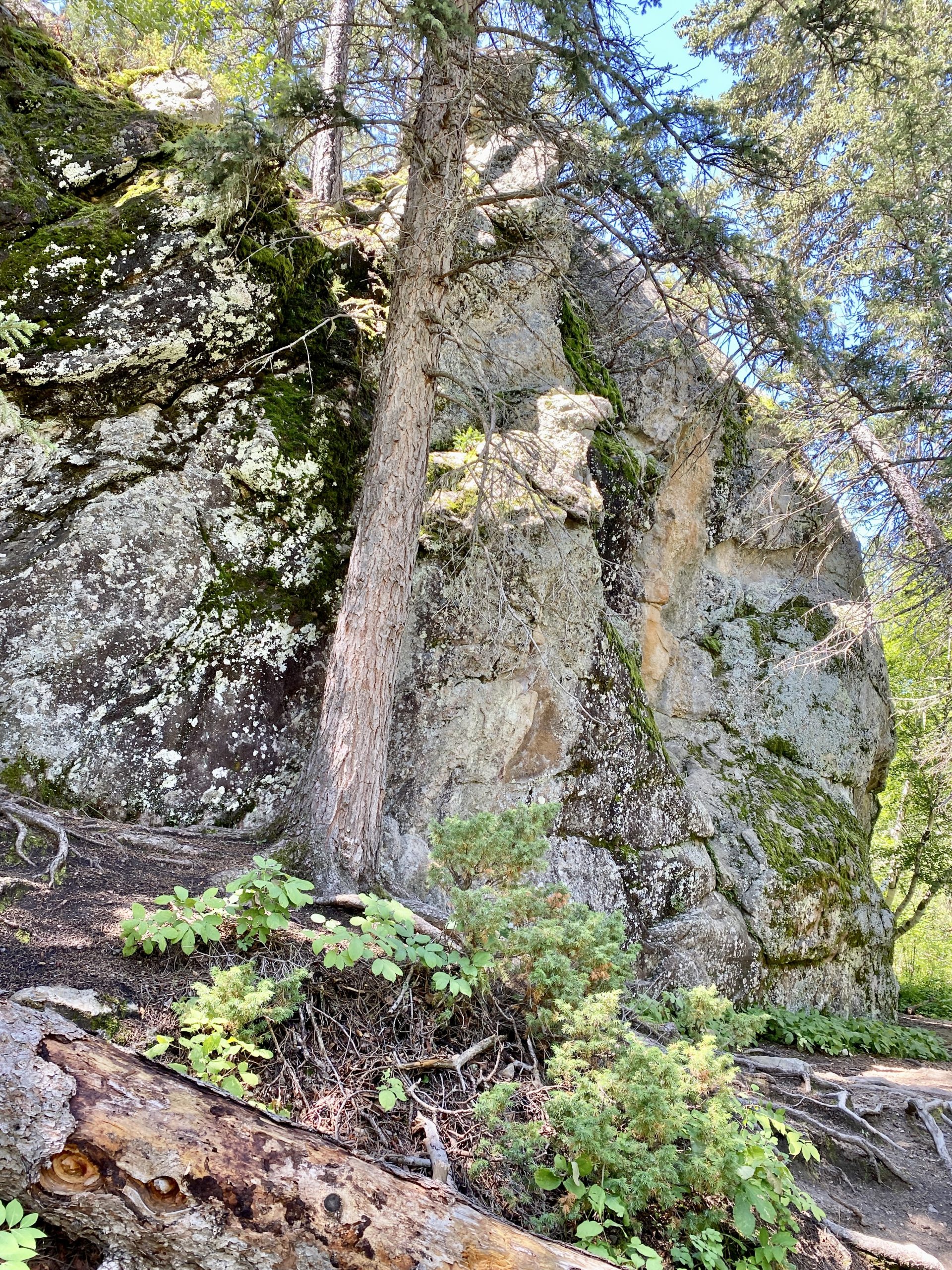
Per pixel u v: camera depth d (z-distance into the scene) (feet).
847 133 38.45
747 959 24.50
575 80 18.48
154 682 17.80
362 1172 8.23
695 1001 14.76
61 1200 7.09
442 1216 8.32
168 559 18.38
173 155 19.66
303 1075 10.92
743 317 21.63
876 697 36.11
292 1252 7.57
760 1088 18.31
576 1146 10.54
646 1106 10.89
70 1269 7.39
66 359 17.67
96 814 16.62
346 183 31.09
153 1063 8.12
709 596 31.83
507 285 25.08
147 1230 7.25
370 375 22.99
